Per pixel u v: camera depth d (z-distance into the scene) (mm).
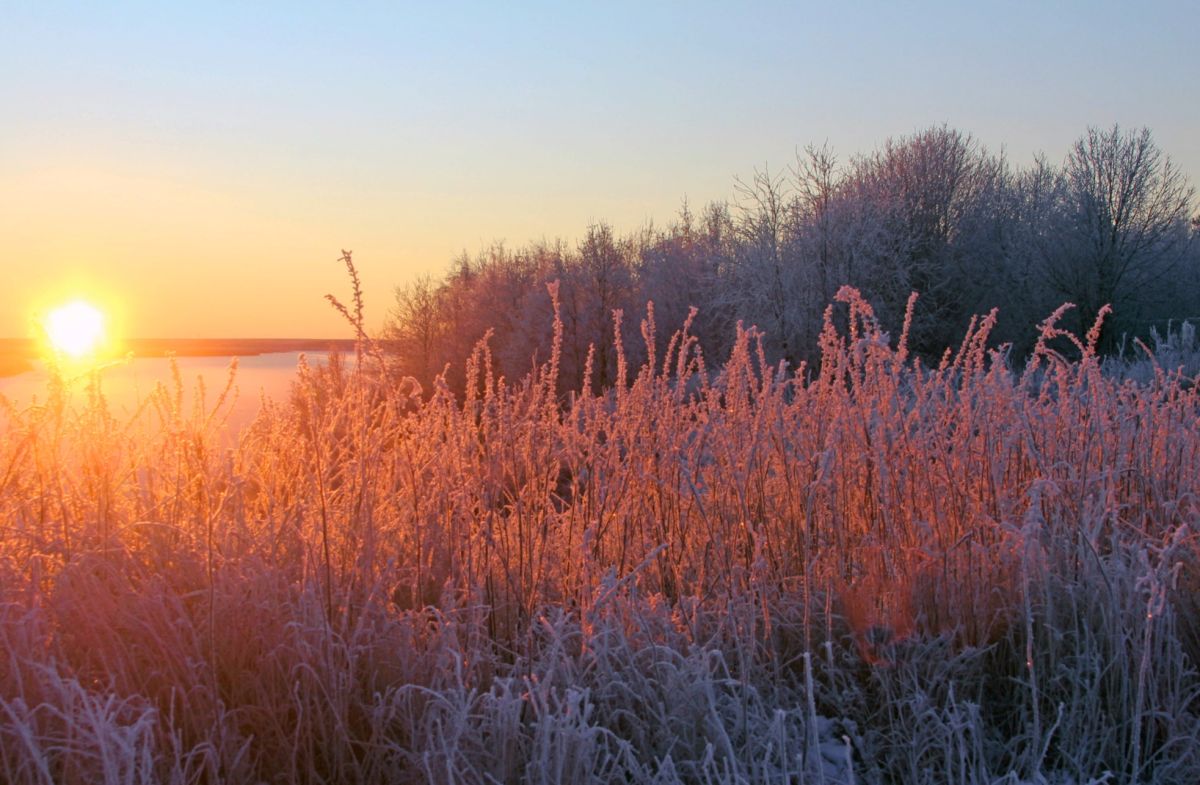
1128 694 3367
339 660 3170
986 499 4305
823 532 4438
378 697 3113
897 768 3324
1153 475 4371
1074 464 4273
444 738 2881
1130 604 3428
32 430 3506
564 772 2801
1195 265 31391
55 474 3543
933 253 29234
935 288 28344
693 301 32719
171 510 3684
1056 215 30828
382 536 4035
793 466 4723
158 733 2840
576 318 33000
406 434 4410
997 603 3854
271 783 2934
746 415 4941
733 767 2809
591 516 4617
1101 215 28906
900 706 3346
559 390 32406
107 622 3008
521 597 3918
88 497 3621
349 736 3074
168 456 4059
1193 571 3934
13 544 3242
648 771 2895
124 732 2580
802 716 3213
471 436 4359
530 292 35750
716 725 3021
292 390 4309
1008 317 29469
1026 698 3520
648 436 4824
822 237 27734
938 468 4375
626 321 32750
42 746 2629
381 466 4281
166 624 3033
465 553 4098
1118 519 4055
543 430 4723
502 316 38594
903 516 4258
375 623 3434
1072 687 3525
